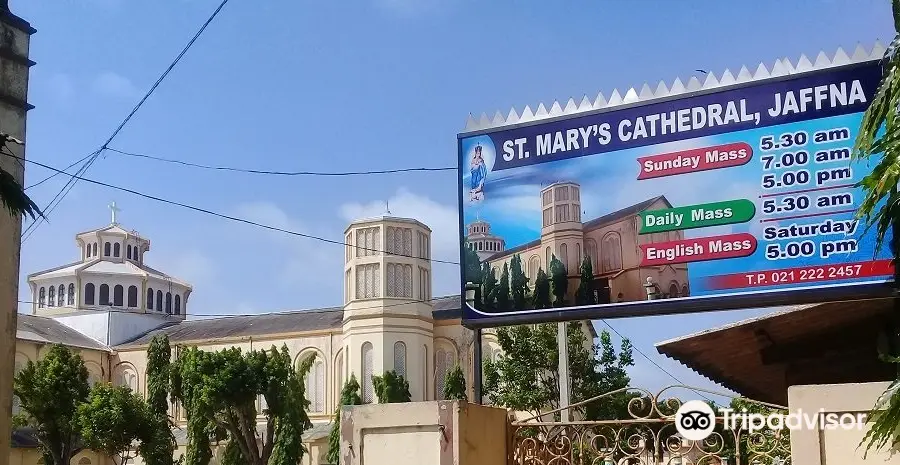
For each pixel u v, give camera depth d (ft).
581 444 31.04
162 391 172.45
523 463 32.07
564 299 36.99
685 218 35.63
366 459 30.42
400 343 199.62
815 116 33.99
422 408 30.04
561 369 59.47
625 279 36.19
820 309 37.83
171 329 240.94
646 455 30.22
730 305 34.37
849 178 33.30
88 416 146.20
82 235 267.39
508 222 38.42
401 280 203.72
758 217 34.47
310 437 195.62
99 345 230.89
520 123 38.93
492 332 189.16
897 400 21.90
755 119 34.94
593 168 37.42
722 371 46.83
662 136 36.42
